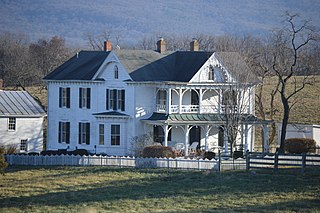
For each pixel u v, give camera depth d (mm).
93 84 150625
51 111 156875
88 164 133125
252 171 118188
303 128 158625
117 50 150250
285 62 179875
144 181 117125
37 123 157125
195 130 149000
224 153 143000
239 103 140500
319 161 114688
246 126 144875
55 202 105000
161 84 144625
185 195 106625
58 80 154875
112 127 146750
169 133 147875
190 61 149875
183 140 148625
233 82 142750
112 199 105500
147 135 144875
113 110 148125
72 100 153875
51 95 157000
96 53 160875
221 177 116375
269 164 117625
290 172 115562
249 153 121188
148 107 146500
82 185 116375
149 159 127750
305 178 112125
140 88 145500
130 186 114125
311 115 197750
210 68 145500
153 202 103000
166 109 144625
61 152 144875
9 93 159625
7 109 154500
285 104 145625
